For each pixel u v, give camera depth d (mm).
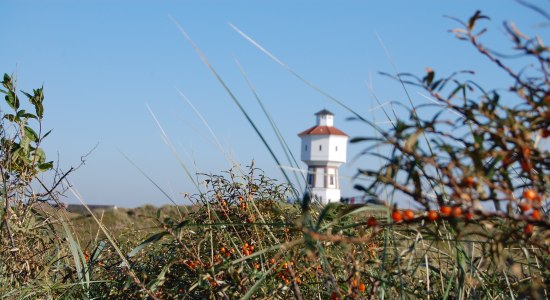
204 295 3545
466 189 1892
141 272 3764
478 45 1939
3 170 4793
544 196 1927
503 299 2893
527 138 1869
